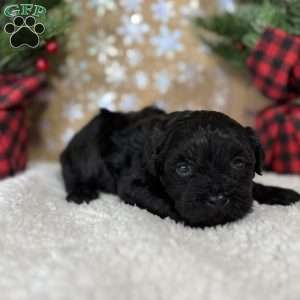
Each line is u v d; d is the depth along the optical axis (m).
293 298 0.19
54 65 0.49
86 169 0.35
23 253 0.23
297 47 0.39
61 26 0.39
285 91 0.41
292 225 0.27
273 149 0.43
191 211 0.26
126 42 0.49
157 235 0.25
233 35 0.43
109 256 0.22
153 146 0.29
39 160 0.50
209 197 0.26
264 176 0.40
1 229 0.26
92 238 0.25
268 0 0.42
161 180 0.29
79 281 0.20
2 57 0.40
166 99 0.51
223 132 0.27
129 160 0.33
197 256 0.23
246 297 0.19
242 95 0.51
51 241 0.24
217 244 0.25
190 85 0.51
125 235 0.25
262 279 0.21
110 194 0.35
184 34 0.50
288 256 0.23
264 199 0.32
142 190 0.30
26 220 0.27
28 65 0.43
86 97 0.50
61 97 0.50
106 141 0.34
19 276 0.20
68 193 0.35
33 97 0.47
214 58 0.50
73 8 0.43
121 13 0.49
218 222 0.27
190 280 0.20
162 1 0.49
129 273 0.21
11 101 0.39
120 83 0.50
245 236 0.26
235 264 0.22
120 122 0.35
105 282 0.20
